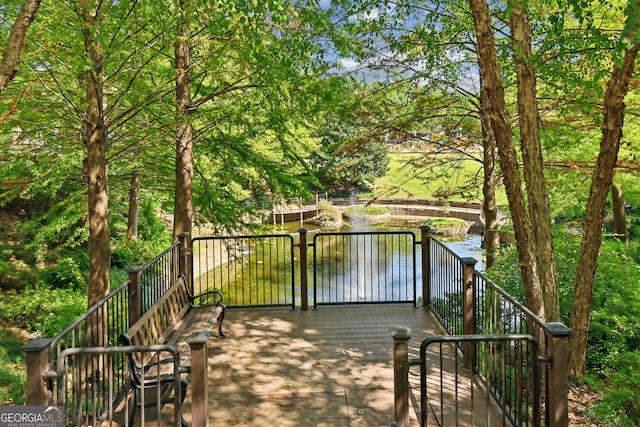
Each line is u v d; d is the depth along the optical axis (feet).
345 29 26.35
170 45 20.33
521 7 19.45
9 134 29.43
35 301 34.12
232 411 13.91
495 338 11.43
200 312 19.74
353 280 51.88
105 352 10.76
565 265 26.66
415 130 32.81
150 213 55.31
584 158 33.32
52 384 10.55
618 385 19.71
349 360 17.39
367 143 33.32
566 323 25.73
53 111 21.76
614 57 15.10
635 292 25.27
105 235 20.67
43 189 40.50
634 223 55.52
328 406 14.14
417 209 106.01
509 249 28.60
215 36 21.09
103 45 18.26
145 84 24.29
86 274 41.96
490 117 19.15
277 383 15.65
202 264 60.08
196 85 28.76
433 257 23.00
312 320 21.84
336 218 99.19
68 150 30.07
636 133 30.42
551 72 20.48
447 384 15.52
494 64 18.56
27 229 42.83
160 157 33.47
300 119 30.07
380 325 21.04
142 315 16.06
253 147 34.96
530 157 20.16
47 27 18.51
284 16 16.93
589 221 22.02
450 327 19.67
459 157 34.99
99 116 20.31
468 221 94.68
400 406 11.88
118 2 17.97
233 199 35.58
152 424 13.01
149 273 20.48
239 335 20.06
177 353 10.94
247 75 24.45
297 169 33.96
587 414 19.57
